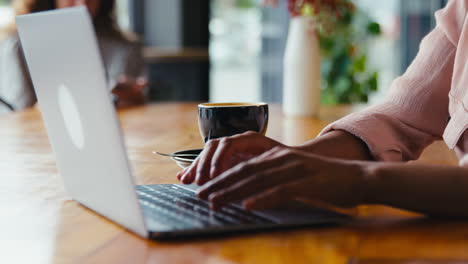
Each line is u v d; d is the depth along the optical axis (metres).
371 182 0.65
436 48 1.05
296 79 1.92
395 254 0.54
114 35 3.23
